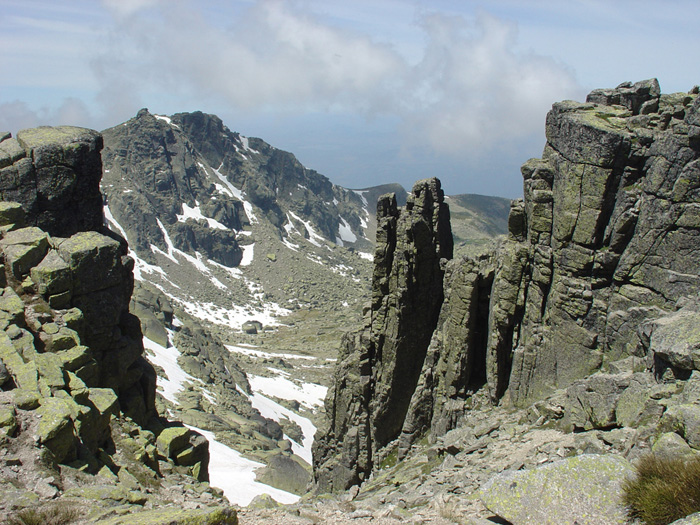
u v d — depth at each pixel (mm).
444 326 48906
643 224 34219
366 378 54031
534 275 40219
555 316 38531
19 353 28656
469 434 39719
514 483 17125
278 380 172250
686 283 32594
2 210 35156
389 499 31062
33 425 23094
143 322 143000
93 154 39219
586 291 36625
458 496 24641
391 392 52656
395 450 52438
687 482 15141
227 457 86250
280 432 121438
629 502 15727
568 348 37750
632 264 34781
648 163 34125
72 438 24016
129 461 28188
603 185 35188
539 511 16297
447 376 47312
